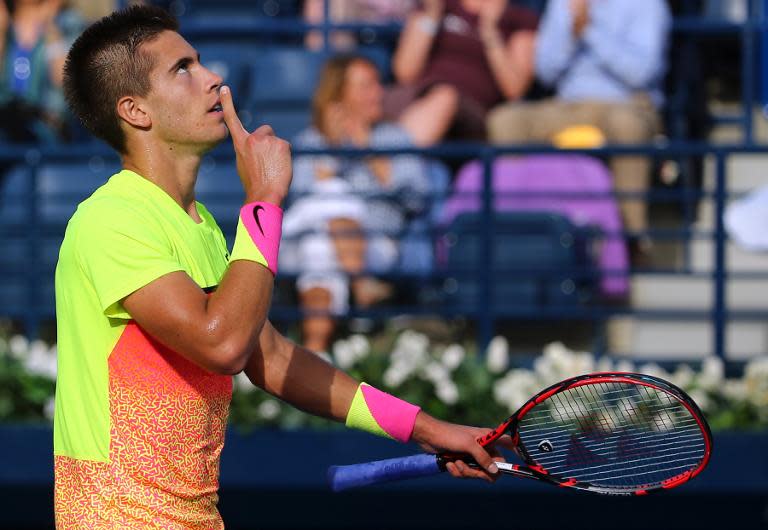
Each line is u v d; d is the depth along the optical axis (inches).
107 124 374.0
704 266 1002.7
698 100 1130.7
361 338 822.5
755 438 772.6
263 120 1079.0
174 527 361.4
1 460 798.5
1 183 1038.4
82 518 362.9
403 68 1067.9
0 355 828.6
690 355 939.3
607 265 899.4
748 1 1091.9
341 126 946.1
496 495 816.9
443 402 789.2
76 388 365.7
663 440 443.8
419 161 921.5
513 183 924.6
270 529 828.6
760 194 891.4
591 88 1035.9
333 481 408.8
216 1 1239.5
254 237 351.6
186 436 362.6
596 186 917.2
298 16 1240.2
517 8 1083.9
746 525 808.3
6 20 1066.1
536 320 956.0
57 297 373.1
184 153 377.7
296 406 410.9
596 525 815.1
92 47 374.0
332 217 888.9
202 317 340.8
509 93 1066.7
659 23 1029.2
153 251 350.0
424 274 850.1
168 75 370.6
